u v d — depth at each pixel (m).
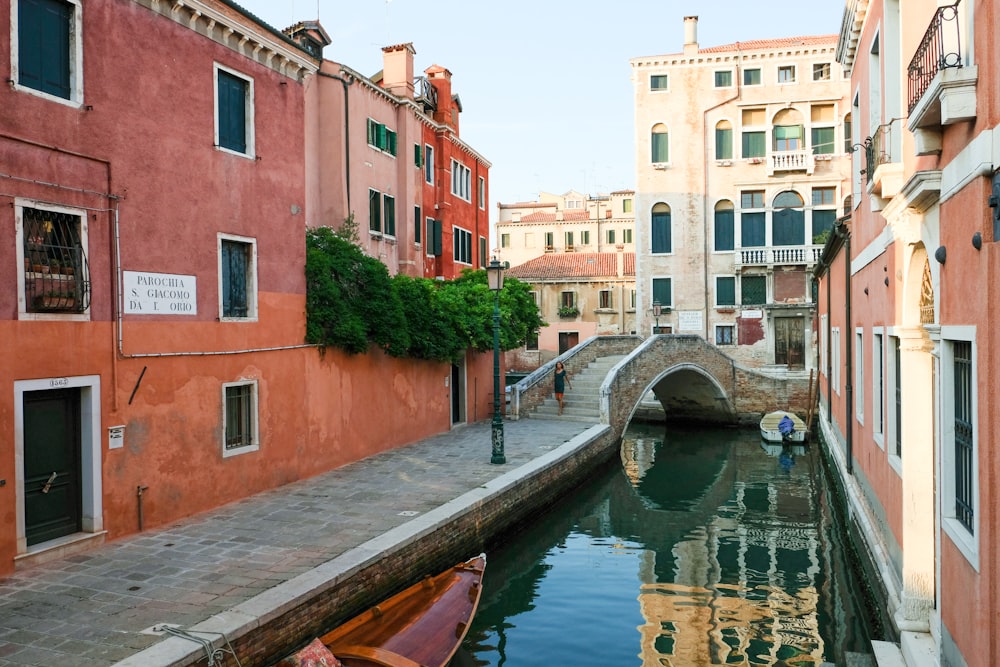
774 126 31.47
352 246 14.25
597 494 17.47
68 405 8.63
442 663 7.02
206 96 10.40
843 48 12.75
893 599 7.85
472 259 27.44
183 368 9.98
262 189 11.53
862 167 11.54
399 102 21.61
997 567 4.64
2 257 7.70
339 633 7.21
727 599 10.28
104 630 6.29
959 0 5.50
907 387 7.55
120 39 9.08
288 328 12.16
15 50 7.86
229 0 10.46
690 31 32.19
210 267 10.48
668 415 30.58
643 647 8.62
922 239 6.77
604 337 25.73
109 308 8.93
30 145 8.00
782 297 31.38
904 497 7.46
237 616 6.56
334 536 9.14
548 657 8.34
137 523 9.28
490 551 11.62
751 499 17.09
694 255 32.12
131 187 9.22
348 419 14.00
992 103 4.58
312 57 12.45
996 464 4.66
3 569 7.64
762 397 28.61
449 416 18.50
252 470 11.34
